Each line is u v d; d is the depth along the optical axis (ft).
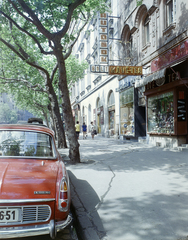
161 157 28.37
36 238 10.83
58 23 30.99
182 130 35.09
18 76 59.72
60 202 9.55
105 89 74.79
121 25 56.49
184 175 19.44
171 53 34.53
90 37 92.68
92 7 35.50
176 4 33.42
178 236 9.92
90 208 13.32
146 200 14.17
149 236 10.02
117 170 22.36
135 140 51.90
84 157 30.99
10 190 9.11
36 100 87.66
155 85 41.70
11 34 35.12
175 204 13.35
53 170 11.09
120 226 11.04
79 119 123.54
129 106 54.39
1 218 8.82
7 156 12.06
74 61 78.84
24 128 13.91
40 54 54.34
